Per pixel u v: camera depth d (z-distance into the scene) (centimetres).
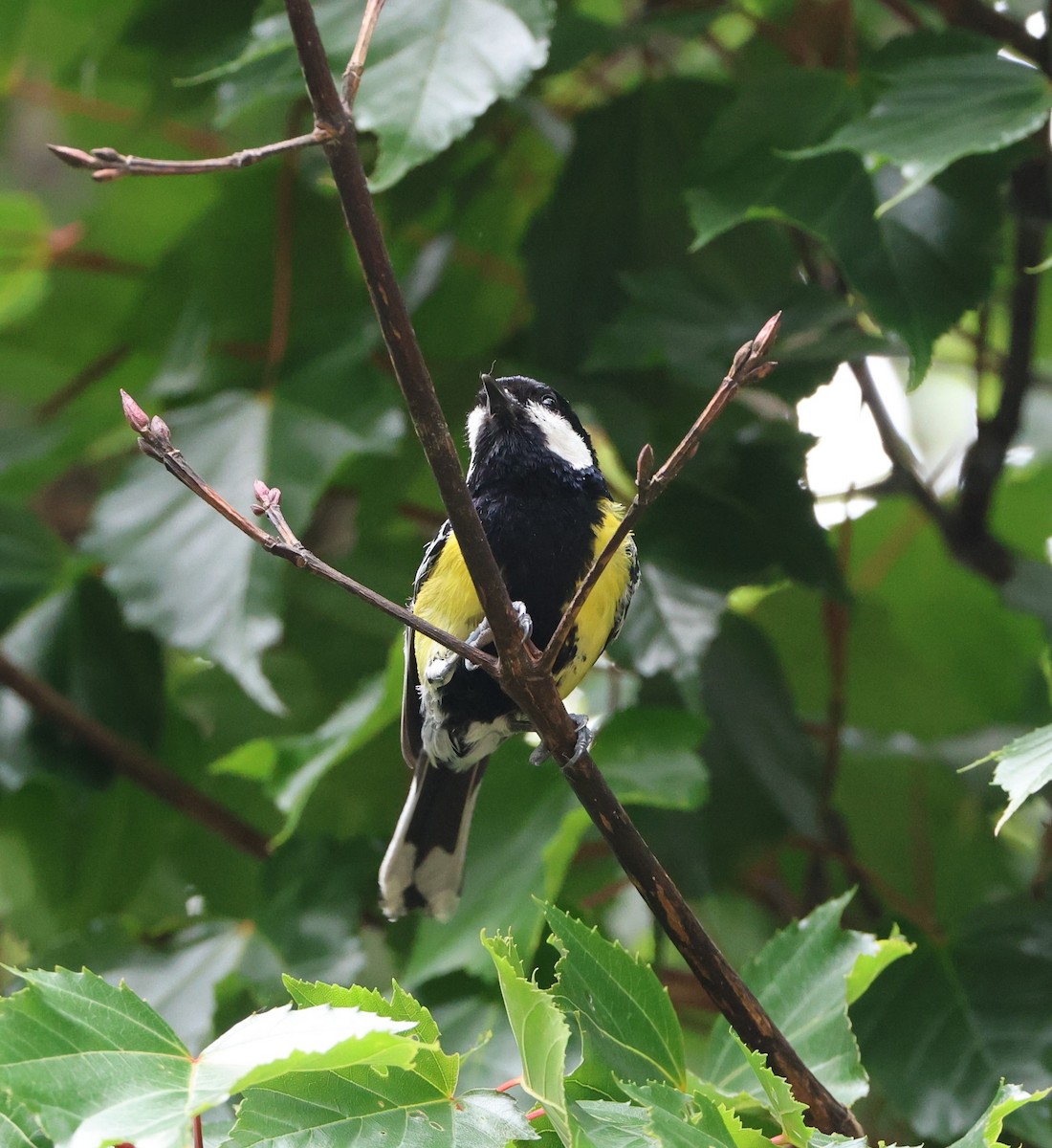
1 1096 337
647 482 374
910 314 598
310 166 791
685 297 716
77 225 859
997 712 893
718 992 427
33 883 846
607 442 779
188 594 675
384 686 622
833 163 618
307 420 723
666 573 701
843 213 612
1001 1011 644
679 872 718
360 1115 361
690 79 766
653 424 759
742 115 641
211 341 802
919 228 607
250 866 854
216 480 705
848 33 663
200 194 855
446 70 531
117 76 826
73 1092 297
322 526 937
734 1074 454
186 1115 290
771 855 869
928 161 531
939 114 565
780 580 748
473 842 664
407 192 777
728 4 754
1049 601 802
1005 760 411
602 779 418
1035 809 847
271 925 707
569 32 724
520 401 656
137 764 771
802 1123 369
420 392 374
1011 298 768
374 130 526
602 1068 406
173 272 826
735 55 834
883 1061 639
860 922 841
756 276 774
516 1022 359
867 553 916
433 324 869
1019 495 967
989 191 609
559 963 417
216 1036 699
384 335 371
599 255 768
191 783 848
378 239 362
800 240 796
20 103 897
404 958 779
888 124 568
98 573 800
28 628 788
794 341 696
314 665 842
